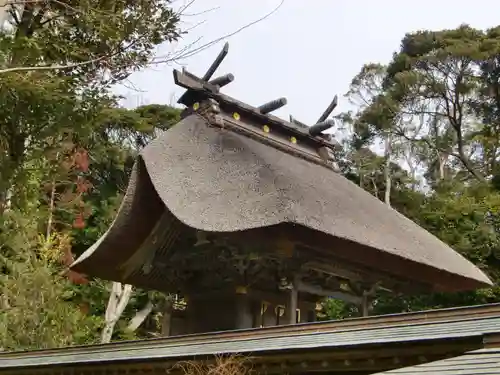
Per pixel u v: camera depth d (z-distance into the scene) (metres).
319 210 8.98
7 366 10.14
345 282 10.25
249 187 9.19
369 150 36.69
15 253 17.53
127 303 22.23
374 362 5.67
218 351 6.79
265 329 7.32
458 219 24.38
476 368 4.23
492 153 35.09
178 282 10.89
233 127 11.35
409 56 38.12
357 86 40.25
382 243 9.38
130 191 10.16
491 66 34.91
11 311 16.23
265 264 9.26
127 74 9.84
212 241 9.48
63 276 19.80
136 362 7.61
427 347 5.26
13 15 9.70
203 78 11.59
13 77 8.94
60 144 11.17
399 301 22.50
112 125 28.19
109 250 10.90
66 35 9.66
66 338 16.98
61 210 23.52
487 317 5.81
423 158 38.97
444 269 10.05
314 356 6.05
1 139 10.09
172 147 10.28
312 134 13.03
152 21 9.31
